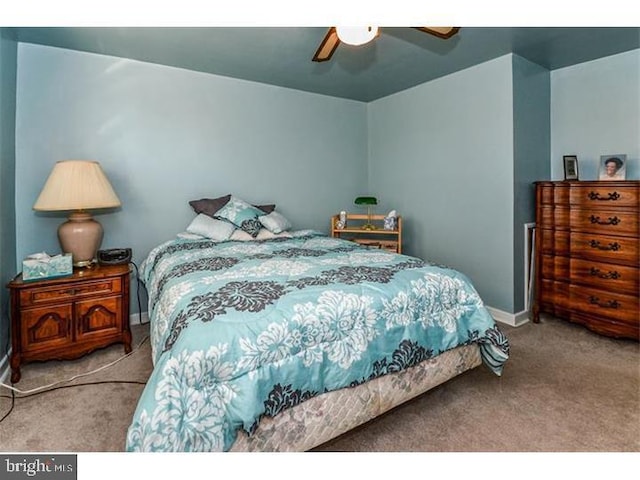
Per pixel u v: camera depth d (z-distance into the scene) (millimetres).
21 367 2322
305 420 1430
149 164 3133
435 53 2941
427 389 1811
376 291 1688
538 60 3072
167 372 1227
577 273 2811
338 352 1502
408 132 3918
